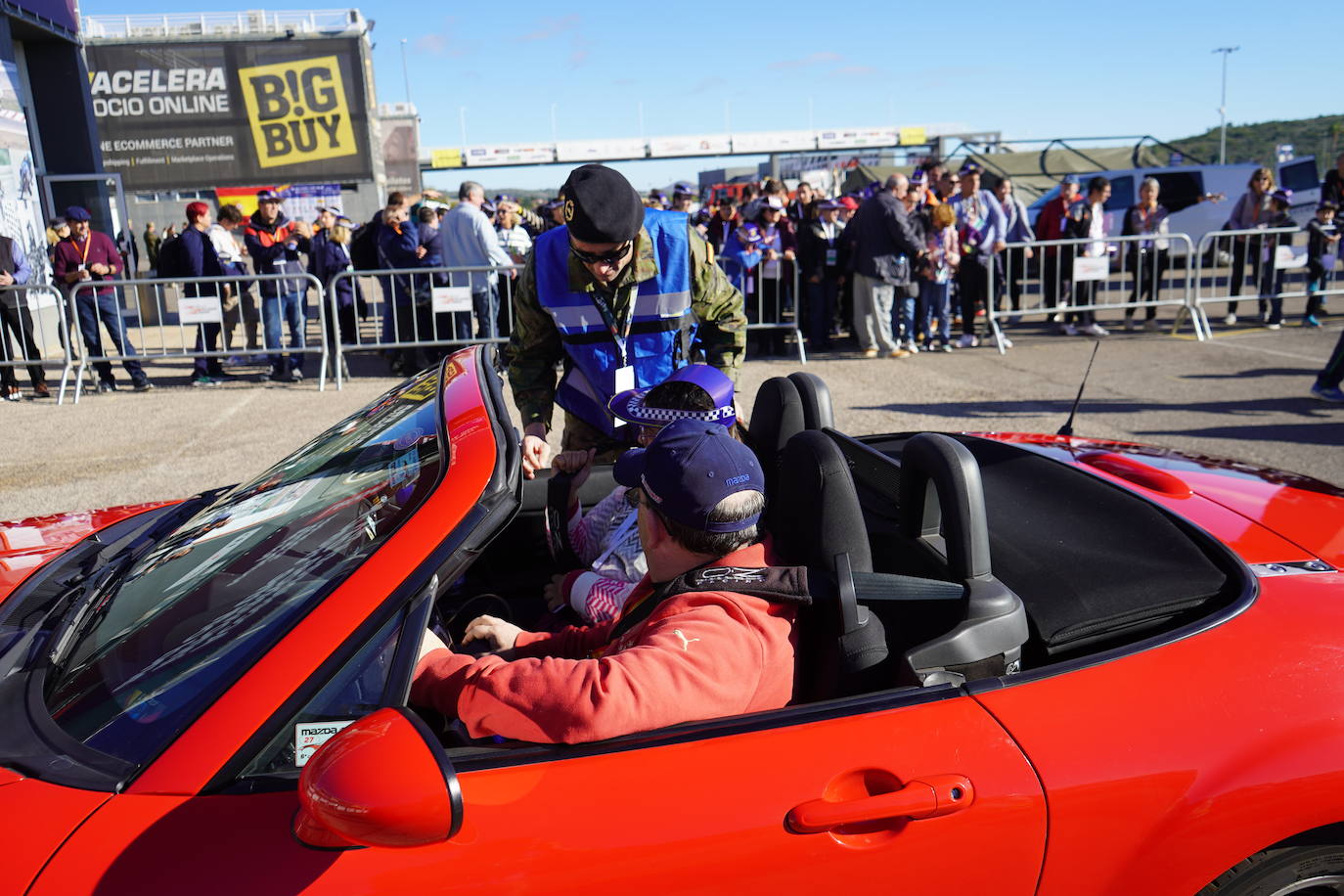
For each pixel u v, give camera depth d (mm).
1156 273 10562
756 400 2564
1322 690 1752
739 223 10055
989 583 1849
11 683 1721
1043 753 1614
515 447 1828
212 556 1888
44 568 2270
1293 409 6938
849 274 10578
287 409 8016
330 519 1821
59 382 9453
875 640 1796
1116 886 1636
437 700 1729
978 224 9891
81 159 15383
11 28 13539
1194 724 1679
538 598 3000
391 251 9320
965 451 1917
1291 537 2322
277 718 1479
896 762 1584
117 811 1420
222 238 10047
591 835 1465
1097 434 6391
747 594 1789
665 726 1625
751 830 1496
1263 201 11070
